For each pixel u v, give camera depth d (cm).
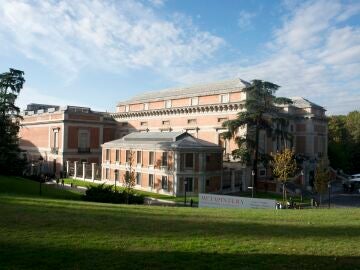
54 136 7425
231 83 6312
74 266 894
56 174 7200
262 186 5316
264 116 5350
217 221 1491
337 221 1580
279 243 1137
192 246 1077
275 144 6081
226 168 5406
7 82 4991
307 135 6600
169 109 6881
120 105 8462
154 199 4278
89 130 7556
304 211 2081
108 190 3297
